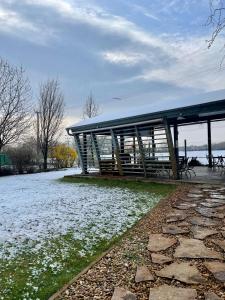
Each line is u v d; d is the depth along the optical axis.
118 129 12.36
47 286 3.18
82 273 3.40
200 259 3.58
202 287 2.91
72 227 5.36
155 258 3.69
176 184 9.69
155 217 5.74
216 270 3.26
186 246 4.04
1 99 19.25
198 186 8.95
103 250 4.18
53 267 3.66
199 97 10.99
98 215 6.19
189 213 5.84
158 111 10.23
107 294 2.90
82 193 9.27
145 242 4.32
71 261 3.83
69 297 2.89
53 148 24.27
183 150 19.34
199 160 17.61
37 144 22.94
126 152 12.33
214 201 6.76
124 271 3.39
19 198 8.82
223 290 2.84
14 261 3.90
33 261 3.87
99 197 8.38
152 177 11.42
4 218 6.23
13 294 3.04
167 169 10.67
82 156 14.59
